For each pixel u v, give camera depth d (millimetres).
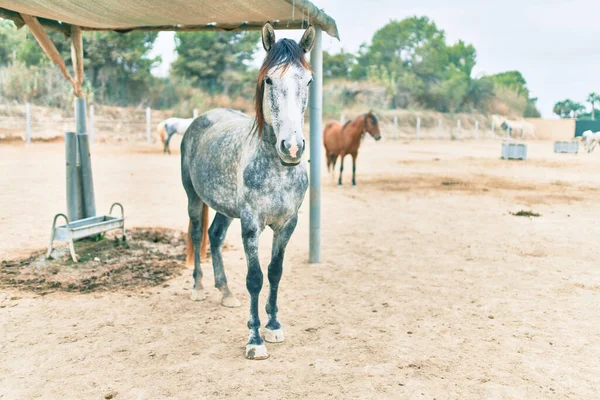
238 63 41562
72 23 5883
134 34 33469
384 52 57625
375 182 14266
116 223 6484
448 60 62500
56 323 4172
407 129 42688
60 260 5797
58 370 3357
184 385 3184
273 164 3520
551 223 8773
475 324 4289
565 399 3051
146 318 4355
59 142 23438
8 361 3471
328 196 11664
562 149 27719
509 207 10438
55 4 4656
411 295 5059
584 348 3803
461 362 3561
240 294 5070
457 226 8500
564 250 6887
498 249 6961
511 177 15836
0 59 29969
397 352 3727
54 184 11938
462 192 12523
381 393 3109
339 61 52969
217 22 5898
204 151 4371
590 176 16234
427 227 8414
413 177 15594
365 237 7676
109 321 4254
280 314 4523
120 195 10836
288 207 3654
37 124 25484
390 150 28125
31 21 5555
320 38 5883
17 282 5109
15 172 13742
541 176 16172
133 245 6641
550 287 5301
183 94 36656
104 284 5195
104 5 4738
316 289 5242
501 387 3195
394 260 6387
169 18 5500
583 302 4836
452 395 3092
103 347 3742
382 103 46719
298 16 5359
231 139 4051
